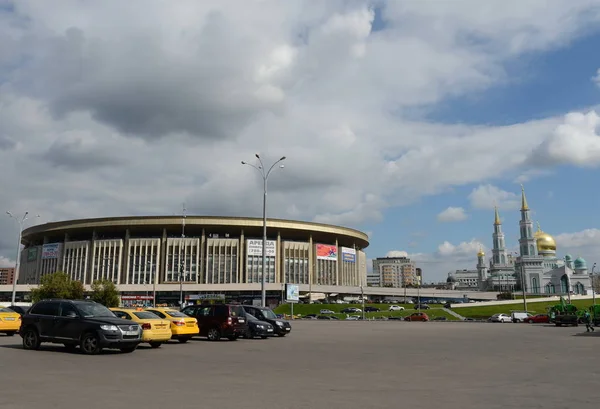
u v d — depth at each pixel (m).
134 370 13.95
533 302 120.31
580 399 9.88
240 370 14.23
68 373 13.17
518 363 16.42
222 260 133.50
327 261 146.12
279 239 139.12
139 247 132.88
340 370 14.37
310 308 111.94
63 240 145.62
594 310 50.75
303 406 9.08
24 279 152.75
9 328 28.83
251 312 32.66
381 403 9.41
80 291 83.44
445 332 38.88
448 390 10.94
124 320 19.09
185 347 22.77
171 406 8.98
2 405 8.96
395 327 49.88
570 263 188.38
